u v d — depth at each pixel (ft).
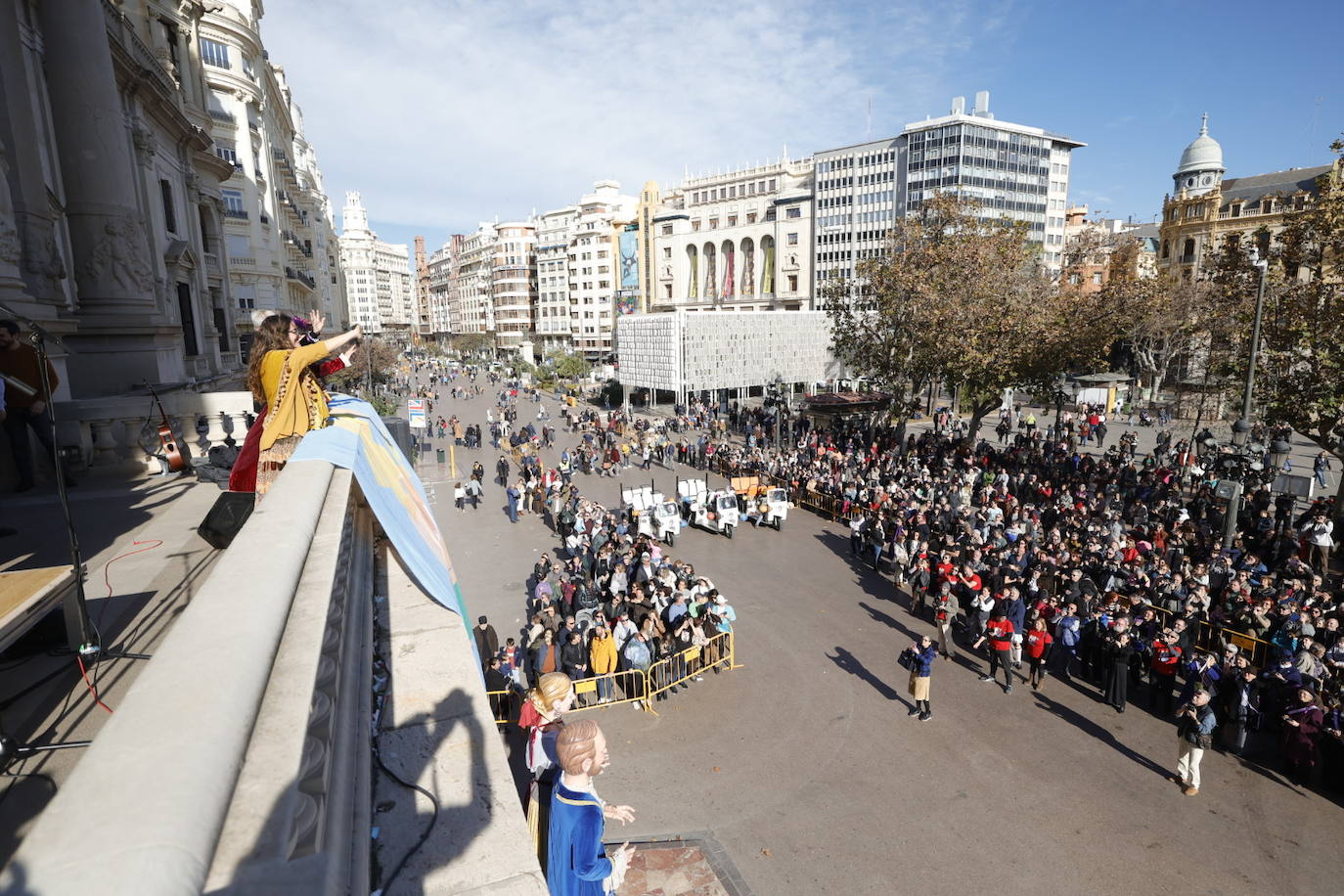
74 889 2.11
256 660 4.21
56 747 8.86
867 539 72.54
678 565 60.44
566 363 269.64
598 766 8.51
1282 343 72.95
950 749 40.60
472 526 88.63
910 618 58.85
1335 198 67.46
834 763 39.47
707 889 30.78
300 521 6.97
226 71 136.56
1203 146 281.74
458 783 8.58
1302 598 48.57
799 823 34.83
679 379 172.55
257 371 12.64
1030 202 288.10
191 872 2.41
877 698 46.19
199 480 25.95
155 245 66.33
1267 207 214.07
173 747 3.14
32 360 24.25
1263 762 39.14
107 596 13.94
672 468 119.85
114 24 56.49
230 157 139.13
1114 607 47.42
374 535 14.28
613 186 430.61
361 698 7.93
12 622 9.20
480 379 345.10
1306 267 74.79
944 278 106.83
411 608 12.52
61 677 10.60
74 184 43.45
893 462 99.45
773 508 85.05
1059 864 31.99
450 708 9.95
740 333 180.34
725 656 51.65
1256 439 107.14
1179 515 71.26
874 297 126.00
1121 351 204.85
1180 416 126.72
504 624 57.88
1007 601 49.42
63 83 41.93
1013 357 105.09
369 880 6.12
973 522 69.46
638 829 34.55
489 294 510.99
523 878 7.25
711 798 36.68
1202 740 35.76
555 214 446.19
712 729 42.93
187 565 15.70
